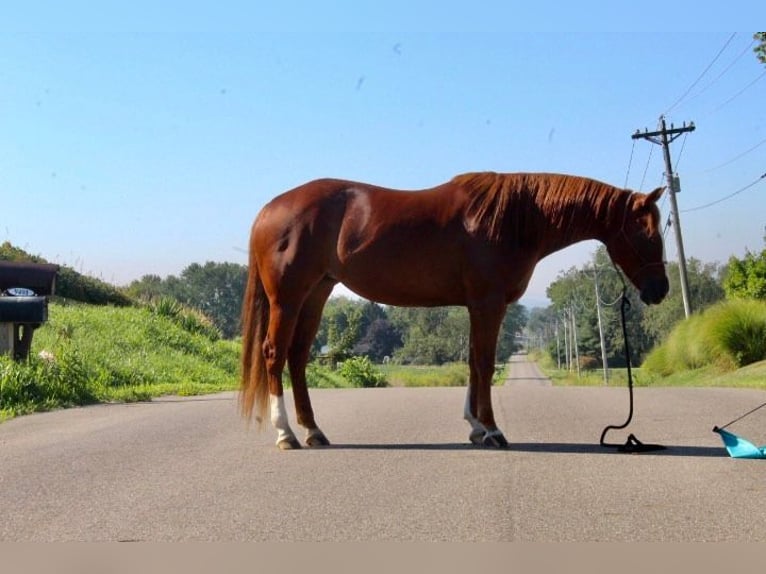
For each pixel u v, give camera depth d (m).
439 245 6.84
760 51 16.45
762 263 35.34
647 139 35.12
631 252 6.80
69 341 16.78
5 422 8.96
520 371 96.94
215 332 25.02
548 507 4.76
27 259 28.58
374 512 4.70
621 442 7.13
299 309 7.10
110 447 7.07
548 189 6.89
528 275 6.98
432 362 98.81
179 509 4.84
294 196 7.20
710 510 4.66
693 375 24.34
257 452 6.76
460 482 5.44
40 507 4.93
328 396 12.62
